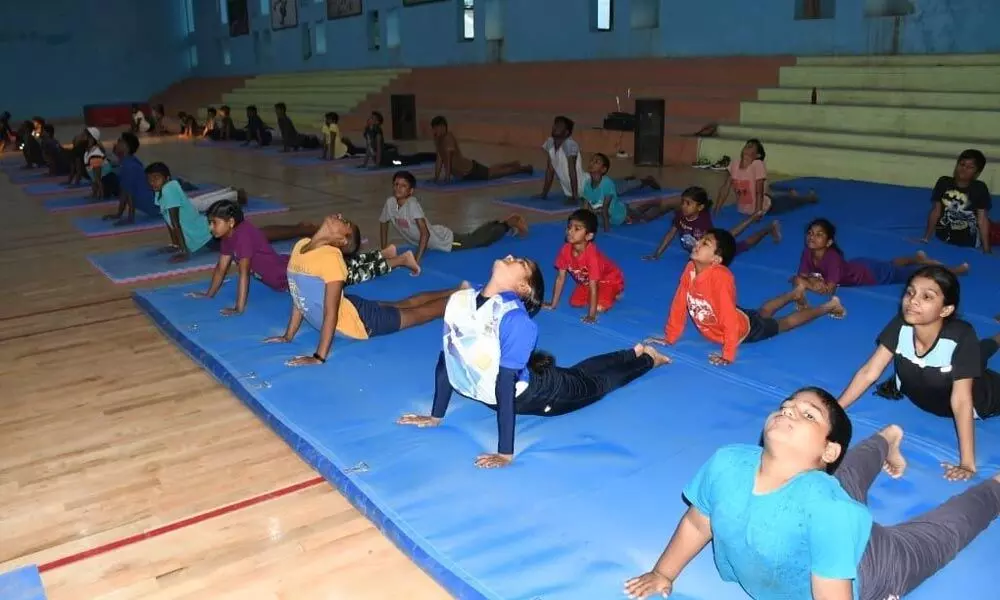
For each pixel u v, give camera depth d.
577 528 2.61
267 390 3.72
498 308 2.89
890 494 2.74
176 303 5.12
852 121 10.88
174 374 4.10
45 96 26.33
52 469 3.16
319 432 3.31
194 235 6.34
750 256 6.08
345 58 22.45
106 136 20.16
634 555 2.46
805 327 4.41
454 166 10.19
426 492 2.83
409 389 3.70
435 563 2.45
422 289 5.40
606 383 3.50
